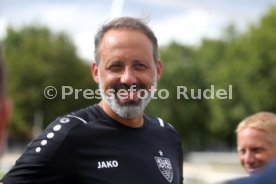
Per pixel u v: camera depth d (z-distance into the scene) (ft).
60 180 11.64
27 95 167.84
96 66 13.29
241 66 149.59
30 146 11.76
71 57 184.96
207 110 196.75
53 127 11.91
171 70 199.00
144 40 12.66
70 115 12.30
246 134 12.20
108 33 12.75
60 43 190.08
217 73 166.09
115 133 12.43
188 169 123.75
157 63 13.17
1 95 4.76
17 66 171.53
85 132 11.99
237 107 153.99
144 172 12.47
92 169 11.85
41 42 189.06
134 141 12.75
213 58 200.23
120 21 12.77
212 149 222.28
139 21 12.80
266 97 144.36
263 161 11.99
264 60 144.77
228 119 161.38
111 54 12.53
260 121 12.20
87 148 11.92
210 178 87.61
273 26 147.64
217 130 182.80
